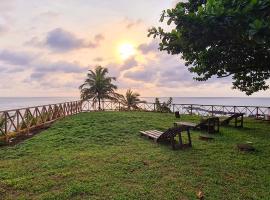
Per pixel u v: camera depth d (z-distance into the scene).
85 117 19.53
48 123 16.06
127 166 7.19
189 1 9.30
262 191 5.58
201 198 5.18
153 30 7.30
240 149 9.27
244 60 11.12
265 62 10.92
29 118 13.25
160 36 7.25
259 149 9.42
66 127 14.59
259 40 4.39
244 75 16.72
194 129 13.80
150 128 14.16
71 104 23.14
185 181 6.09
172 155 8.45
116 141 10.86
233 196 5.31
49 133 12.68
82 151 9.09
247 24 4.68
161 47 7.45
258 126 15.46
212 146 9.86
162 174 6.58
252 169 7.09
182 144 9.50
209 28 5.08
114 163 7.51
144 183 5.96
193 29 5.38
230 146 9.87
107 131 13.14
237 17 4.63
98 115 20.91
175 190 5.58
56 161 7.74
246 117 20.88
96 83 29.69
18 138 11.85
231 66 11.48
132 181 6.09
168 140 10.76
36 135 12.38
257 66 11.52
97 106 30.03
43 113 15.38
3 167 7.27
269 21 4.28
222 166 7.27
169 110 26.06
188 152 8.87
